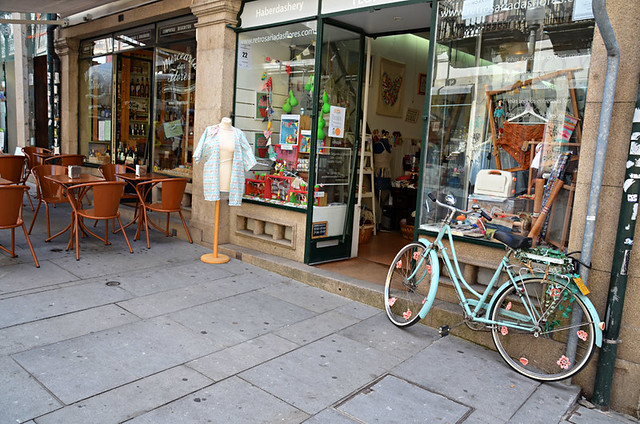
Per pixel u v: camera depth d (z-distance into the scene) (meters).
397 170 7.87
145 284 4.80
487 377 3.42
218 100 6.10
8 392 2.78
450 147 4.46
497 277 3.70
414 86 8.03
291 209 5.56
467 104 4.40
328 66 5.42
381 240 6.93
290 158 5.74
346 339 3.89
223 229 6.26
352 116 5.80
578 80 3.70
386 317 4.41
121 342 3.52
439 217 4.48
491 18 4.16
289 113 5.75
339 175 5.72
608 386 3.21
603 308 3.30
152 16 7.21
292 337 3.85
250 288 4.94
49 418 2.57
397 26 5.45
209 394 2.93
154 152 7.91
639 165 3.05
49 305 4.09
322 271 5.25
